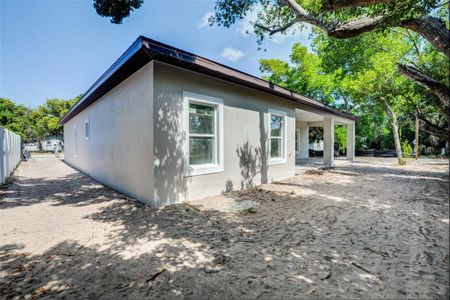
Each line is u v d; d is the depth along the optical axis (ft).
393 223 11.78
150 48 12.41
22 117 108.78
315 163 44.39
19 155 46.39
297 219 12.61
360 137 73.26
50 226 11.68
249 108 21.56
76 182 25.32
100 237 10.25
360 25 12.49
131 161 17.40
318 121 53.47
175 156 15.48
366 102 49.29
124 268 7.61
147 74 14.82
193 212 13.82
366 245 9.25
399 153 40.88
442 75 17.19
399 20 10.87
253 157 21.98
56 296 6.17
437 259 8.03
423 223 11.72
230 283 6.73
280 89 23.21
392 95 36.63
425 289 6.32
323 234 10.47
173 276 7.13
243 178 20.84
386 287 6.44
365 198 17.17
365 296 6.05
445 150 57.47
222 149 18.67
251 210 14.07
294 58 61.31
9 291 6.40
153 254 8.61
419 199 16.71
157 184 14.57
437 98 10.81
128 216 13.14
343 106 68.64
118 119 19.85
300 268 7.54
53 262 8.04
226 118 19.17
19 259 8.27
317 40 56.44
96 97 24.94
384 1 10.15
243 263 7.90
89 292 6.34
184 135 15.94
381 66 38.68
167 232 10.81
